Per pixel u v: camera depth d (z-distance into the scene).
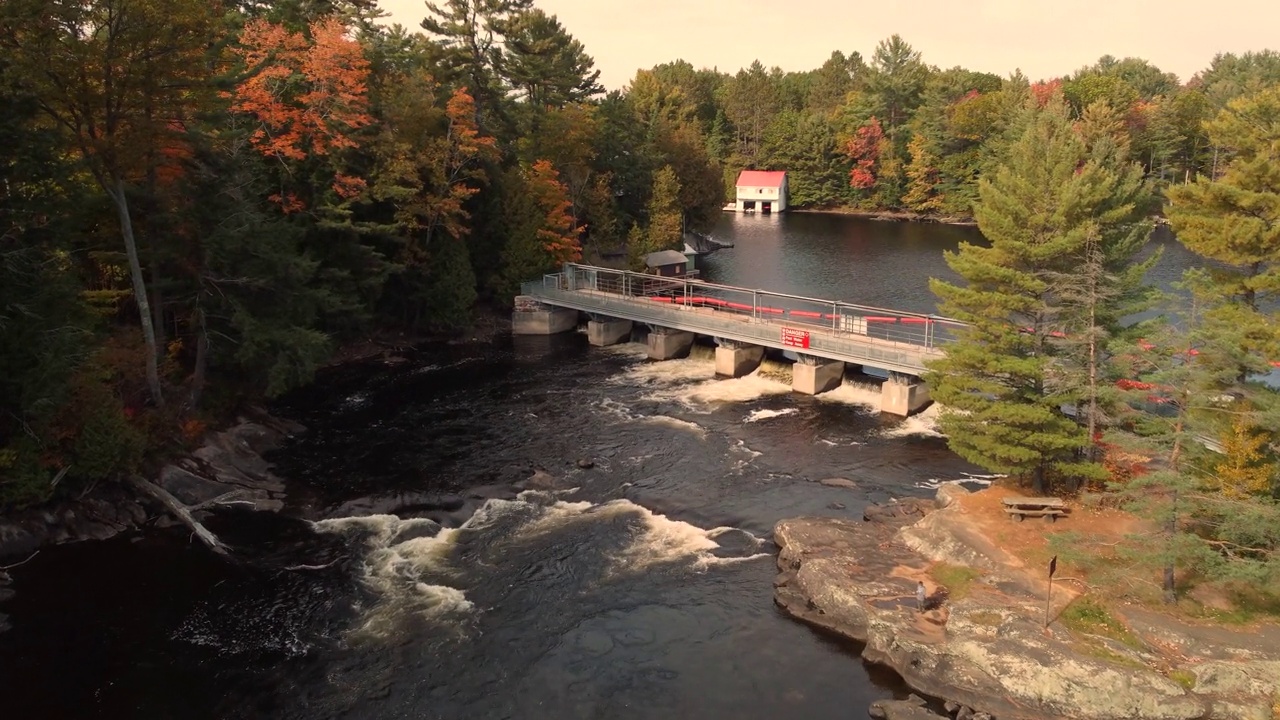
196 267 45.91
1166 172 132.75
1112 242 38.06
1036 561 32.50
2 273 34.34
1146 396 32.78
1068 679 26.14
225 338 48.06
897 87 177.50
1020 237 37.41
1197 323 31.83
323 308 54.03
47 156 35.41
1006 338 36.94
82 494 38.41
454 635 31.17
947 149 162.00
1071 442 34.66
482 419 54.19
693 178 118.75
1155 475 28.09
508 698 27.81
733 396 58.88
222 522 39.84
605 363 68.50
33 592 33.88
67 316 37.25
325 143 61.91
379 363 68.12
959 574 32.31
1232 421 31.52
